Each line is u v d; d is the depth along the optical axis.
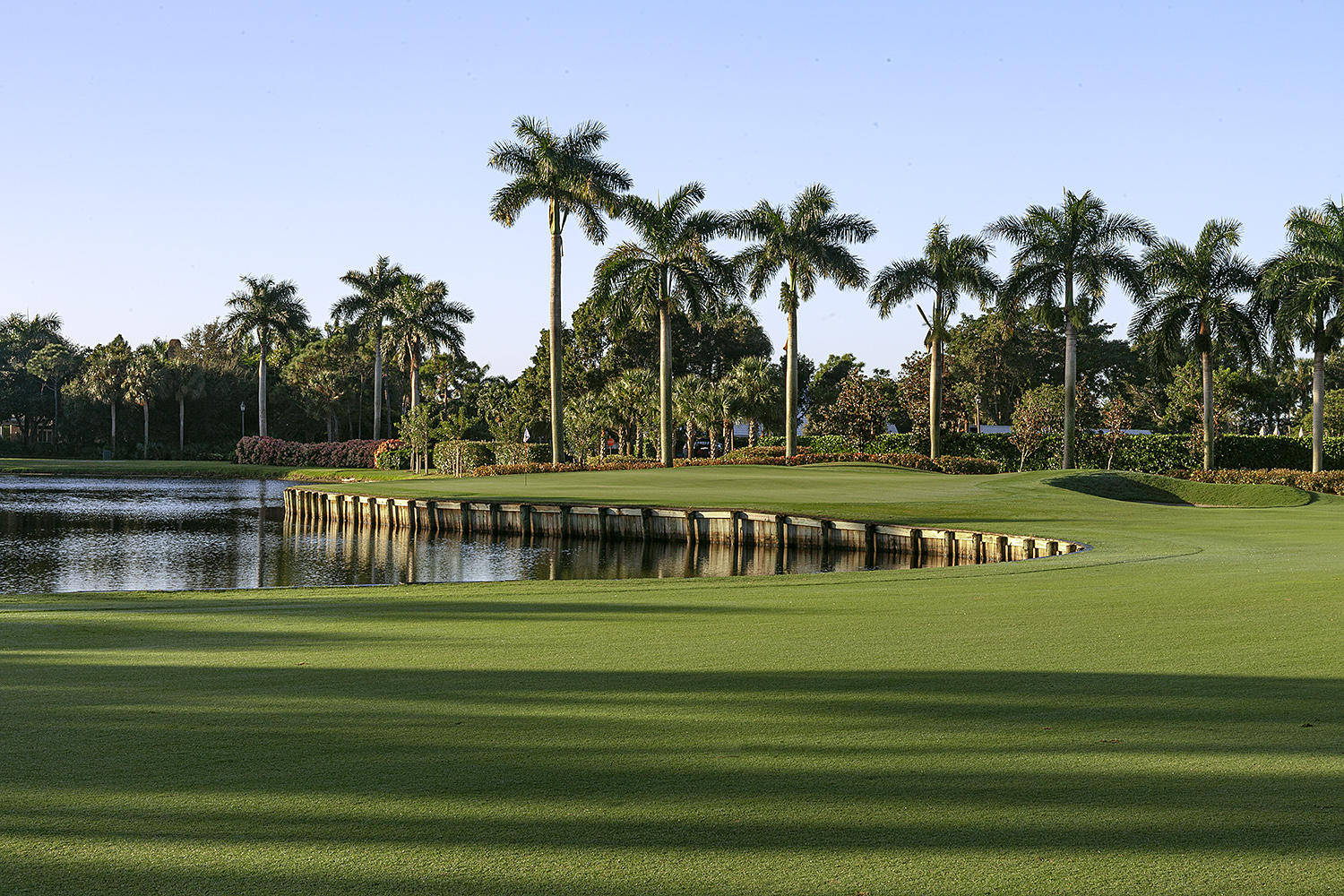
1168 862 3.68
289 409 104.00
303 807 4.36
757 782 4.66
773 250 51.97
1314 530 22.84
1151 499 36.84
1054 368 97.31
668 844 3.91
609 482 42.00
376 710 6.14
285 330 91.25
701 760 5.03
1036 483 36.38
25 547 30.70
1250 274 49.19
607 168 52.03
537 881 3.56
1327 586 11.48
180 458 101.19
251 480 73.19
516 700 6.38
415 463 71.19
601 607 11.03
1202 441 57.50
